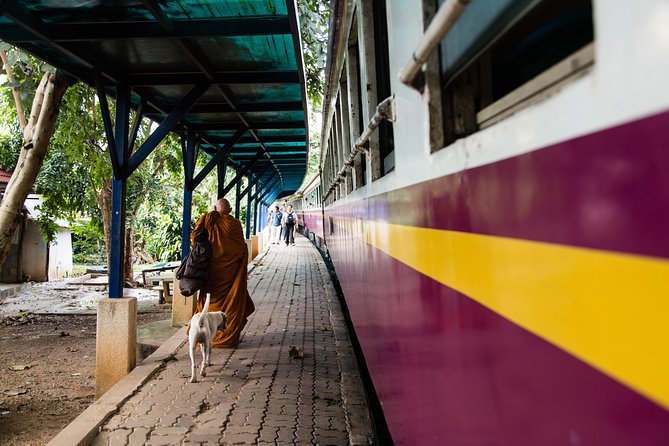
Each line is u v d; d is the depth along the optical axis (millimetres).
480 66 1576
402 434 2402
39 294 13281
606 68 756
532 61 1400
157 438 3791
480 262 1295
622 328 738
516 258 1079
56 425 4977
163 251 20891
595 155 791
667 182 640
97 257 22219
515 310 1093
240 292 6371
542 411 984
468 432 1416
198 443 3699
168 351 6082
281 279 12898
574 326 861
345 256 5949
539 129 967
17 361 7359
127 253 13953
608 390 773
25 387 6238
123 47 5312
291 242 25828
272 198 34969
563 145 882
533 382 1021
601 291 785
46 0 4379
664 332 656
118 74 5961
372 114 3350
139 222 20609
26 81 7906
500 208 1158
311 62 12469
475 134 1318
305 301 9727
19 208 6797
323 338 6844
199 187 24812
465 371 1440
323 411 4289
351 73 4531
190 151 9375
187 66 6008
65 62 5633
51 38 4863
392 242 2615
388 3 2551
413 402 2127
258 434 3842
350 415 4184
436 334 1737
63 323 9898
